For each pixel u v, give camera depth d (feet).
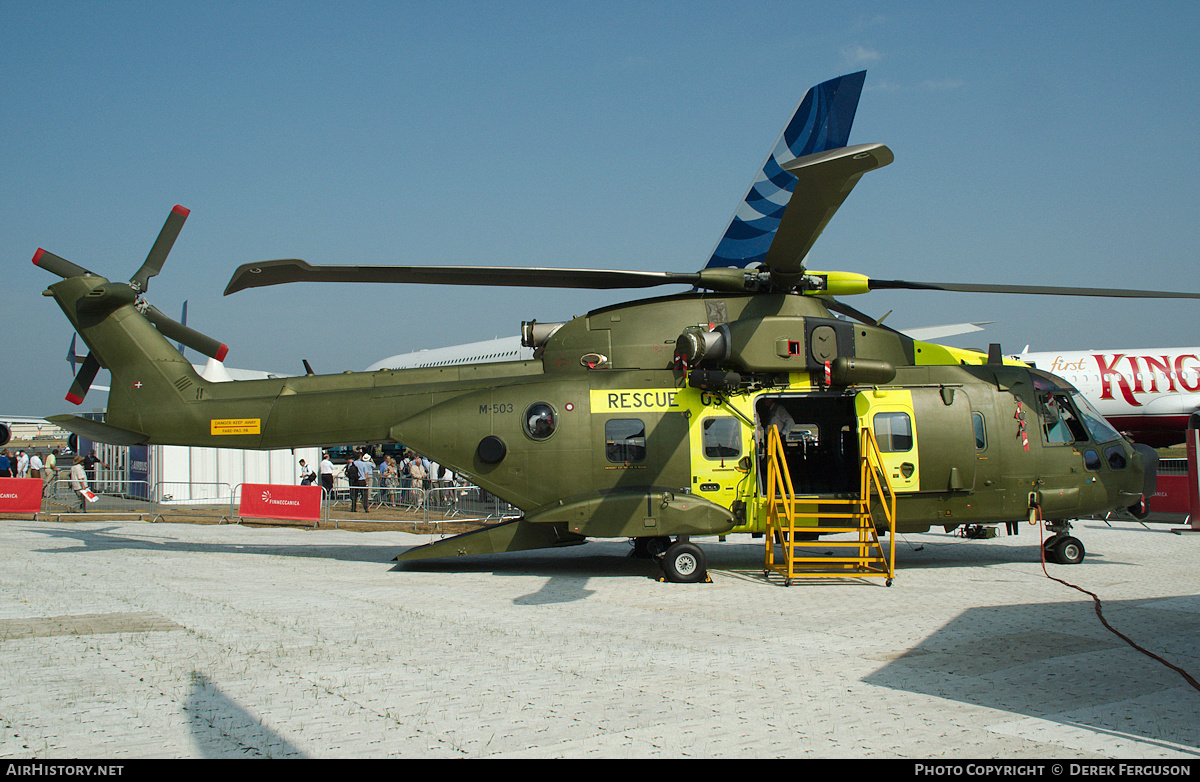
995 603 29.53
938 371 38.73
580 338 39.75
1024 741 15.30
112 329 43.60
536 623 26.40
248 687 18.92
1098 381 102.47
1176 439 104.94
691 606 29.48
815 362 36.52
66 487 92.58
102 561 42.04
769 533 35.45
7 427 87.97
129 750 14.90
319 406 41.19
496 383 40.73
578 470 37.60
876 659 21.50
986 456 37.55
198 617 27.32
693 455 37.19
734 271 37.73
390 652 22.35
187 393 43.01
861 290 38.50
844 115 67.51
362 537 57.57
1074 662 21.13
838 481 42.52
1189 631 24.67
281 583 35.12
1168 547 46.52
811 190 27.02
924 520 37.96
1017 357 108.88
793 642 23.50
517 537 37.83
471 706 17.49
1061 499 37.88
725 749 14.92
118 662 21.21
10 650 22.53
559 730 15.97
